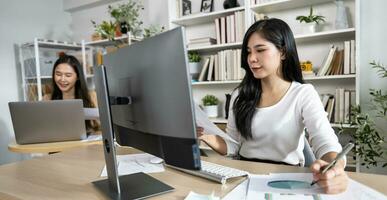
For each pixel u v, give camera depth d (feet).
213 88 9.70
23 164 3.79
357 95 6.77
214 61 8.86
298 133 4.07
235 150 4.40
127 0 11.46
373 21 7.29
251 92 4.45
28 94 11.05
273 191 2.51
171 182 2.90
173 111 2.11
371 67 7.37
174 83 2.05
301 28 7.99
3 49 11.05
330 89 7.89
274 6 8.05
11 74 11.28
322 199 2.30
